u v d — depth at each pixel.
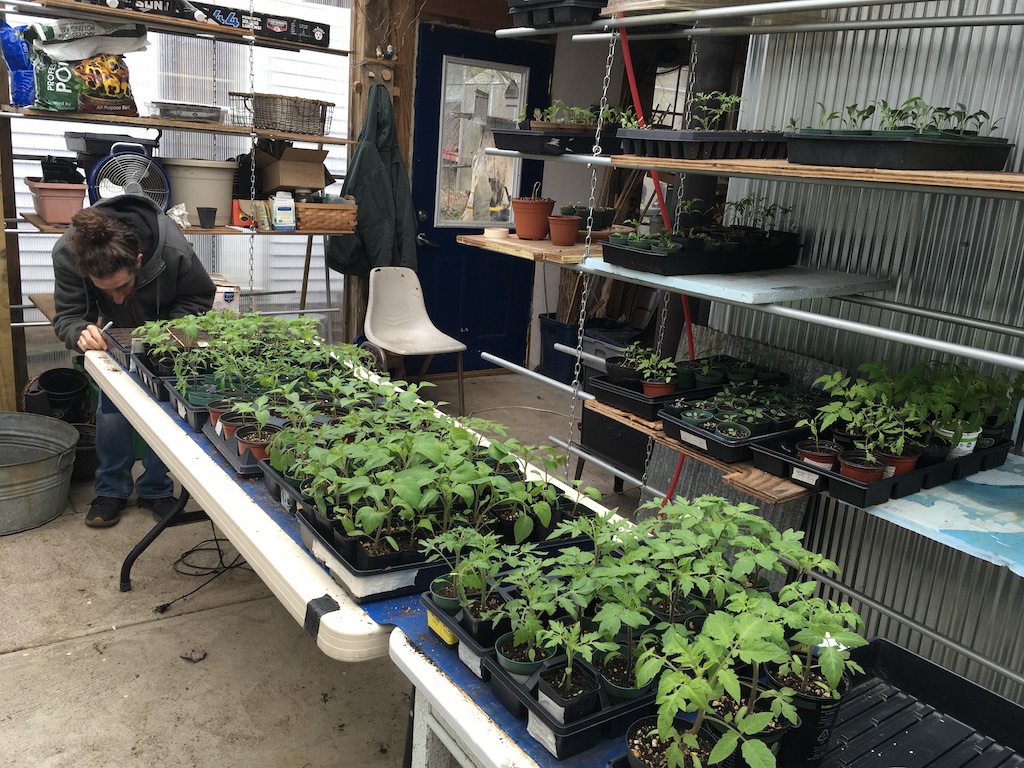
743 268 2.49
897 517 1.85
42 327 4.20
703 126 2.61
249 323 2.84
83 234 2.58
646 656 1.11
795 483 2.07
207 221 3.89
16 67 3.52
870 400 2.11
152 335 2.59
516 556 1.46
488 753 1.14
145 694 2.40
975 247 2.30
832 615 1.23
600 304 5.40
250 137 4.41
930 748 1.33
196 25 3.69
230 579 3.04
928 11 2.33
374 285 4.55
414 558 1.55
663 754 1.11
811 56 2.66
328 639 1.42
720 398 2.43
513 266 5.67
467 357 5.69
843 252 2.62
